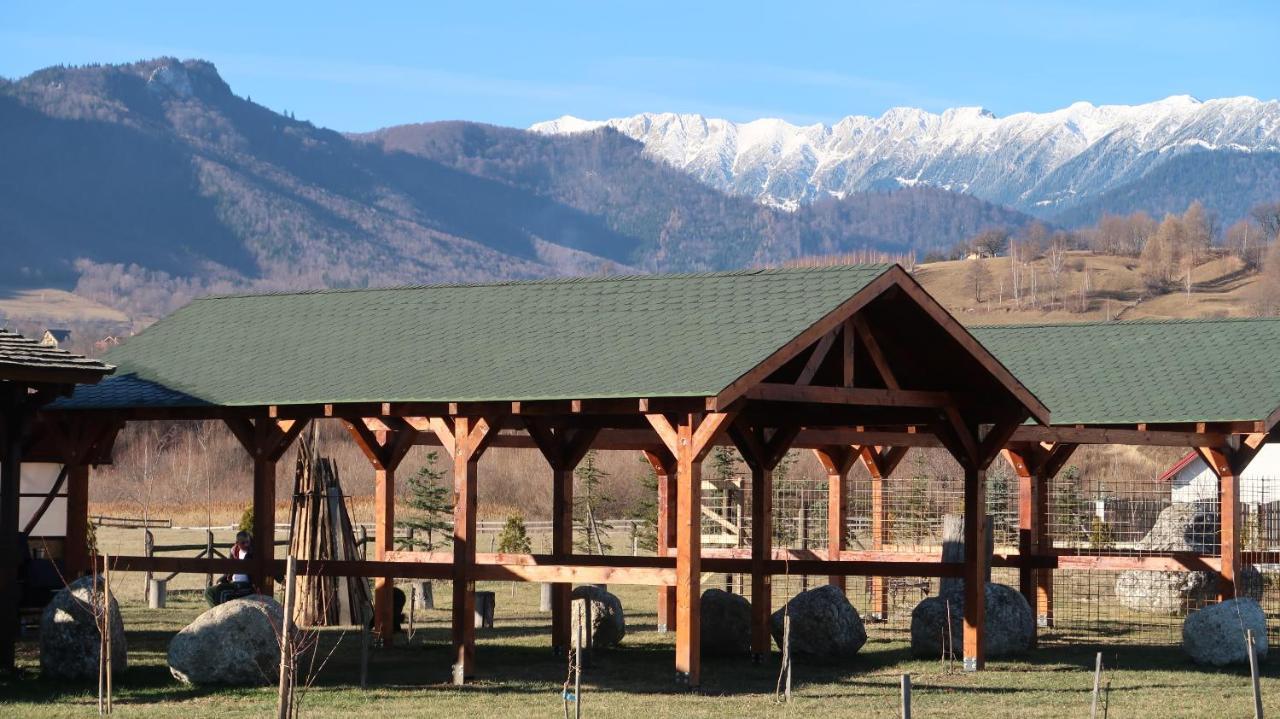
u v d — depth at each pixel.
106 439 22.30
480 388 18.45
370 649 23.00
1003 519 40.59
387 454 24.36
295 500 27.64
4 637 18.55
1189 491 47.56
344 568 19.81
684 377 17.41
